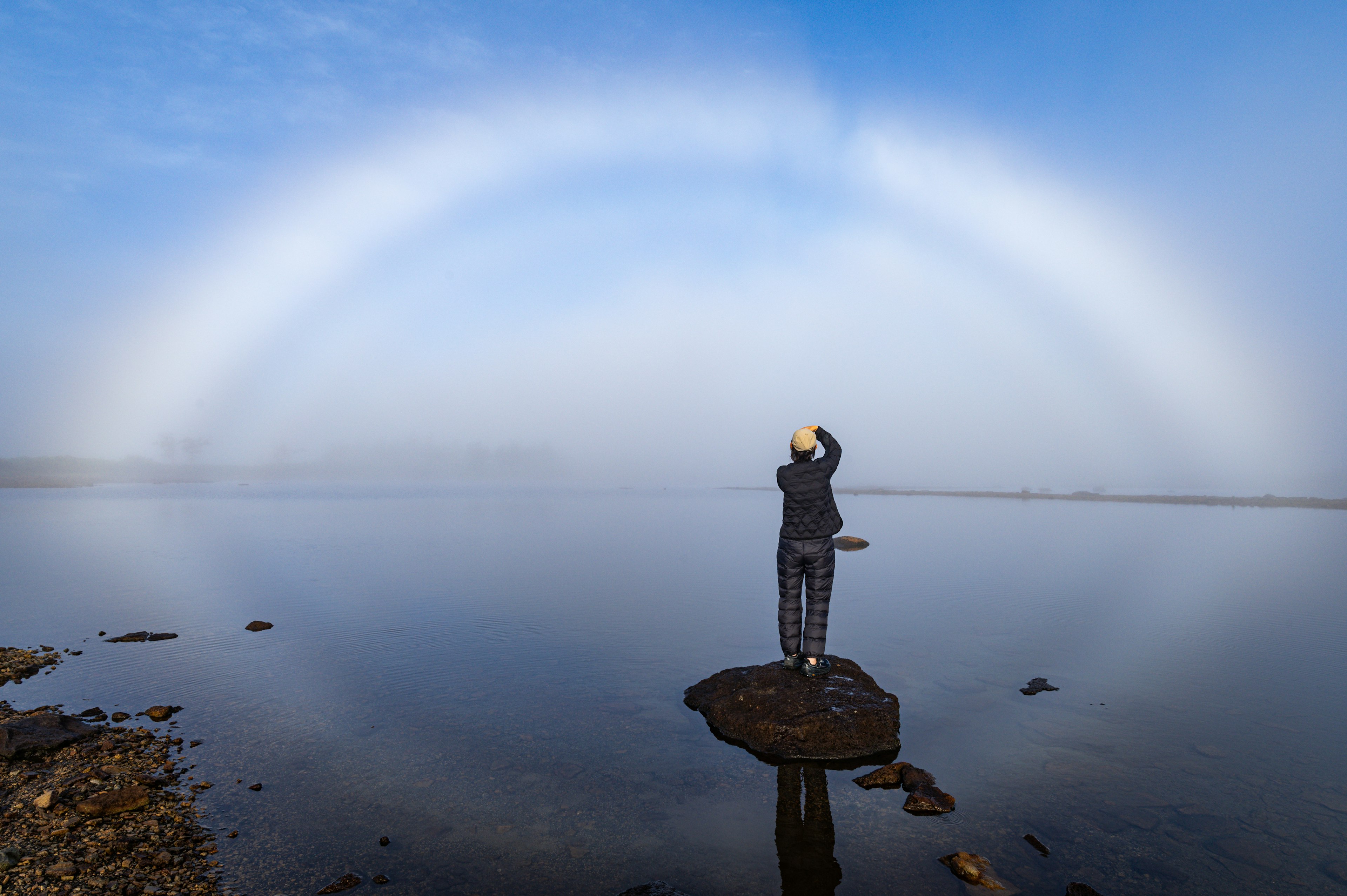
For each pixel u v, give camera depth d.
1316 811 4.84
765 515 39.78
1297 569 17.55
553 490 95.94
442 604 12.73
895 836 4.54
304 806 4.91
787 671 7.33
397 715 6.90
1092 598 13.38
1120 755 5.91
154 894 3.79
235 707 7.09
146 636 10.09
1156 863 4.17
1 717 6.75
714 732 6.54
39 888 3.82
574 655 9.23
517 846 4.37
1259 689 7.74
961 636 10.29
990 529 30.31
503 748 6.07
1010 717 6.86
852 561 19.08
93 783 5.12
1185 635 10.35
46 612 11.96
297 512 40.62
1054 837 4.51
